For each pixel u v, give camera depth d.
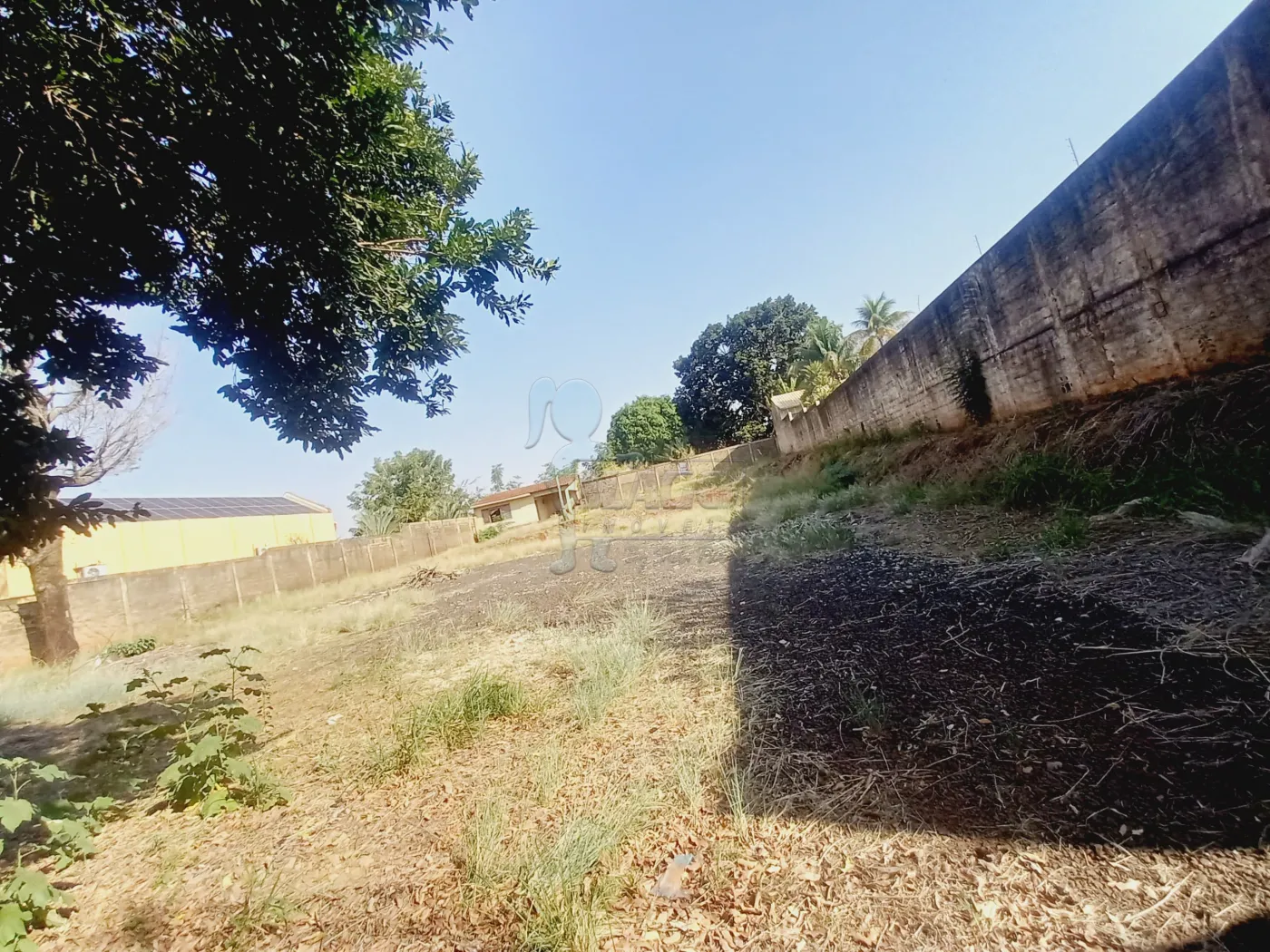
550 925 1.11
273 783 1.97
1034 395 4.84
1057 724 1.45
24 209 2.09
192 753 1.92
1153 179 3.22
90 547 12.80
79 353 2.68
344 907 1.32
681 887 1.17
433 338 3.82
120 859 1.73
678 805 1.47
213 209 2.46
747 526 7.04
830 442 11.87
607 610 4.05
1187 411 2.98
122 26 1.92
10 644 7.46
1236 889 0.89
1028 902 0.96
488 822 1.52
